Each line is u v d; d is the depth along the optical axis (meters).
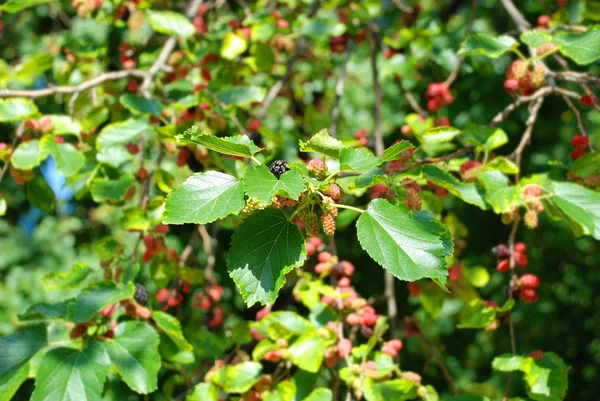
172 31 1.32
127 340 0.94
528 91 1.06
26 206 2.83
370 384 1.00
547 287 2.76
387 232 0.69
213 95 1.22
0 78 1.71
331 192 0.72
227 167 1.16
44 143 1.07
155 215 1.10
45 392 0.87
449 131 1.02
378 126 1.42
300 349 1.03
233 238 0.70
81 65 1.57
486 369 2.78
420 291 1.26
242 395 1.05
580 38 0.99
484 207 0.96
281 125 1.86
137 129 1.11
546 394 0.95
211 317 1.26
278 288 0.68
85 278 1.07
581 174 1.00
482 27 2.31
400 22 1.79
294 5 1.76
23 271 2.48
